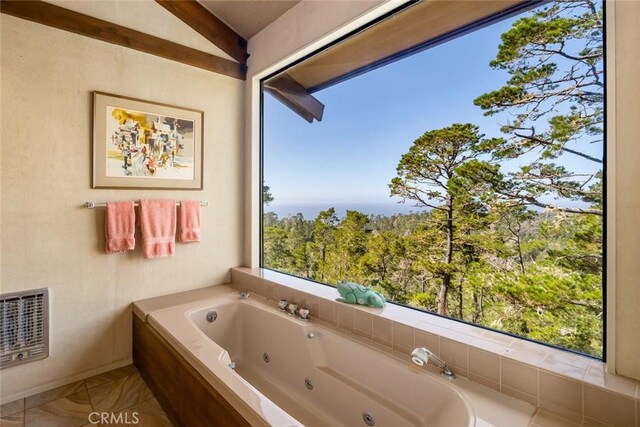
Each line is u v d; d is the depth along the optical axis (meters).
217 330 2.34
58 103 2.00
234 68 2.82
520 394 1.24
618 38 1.11
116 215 2.19
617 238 1.13
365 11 1.88
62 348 2.06
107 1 2.16
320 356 1.89
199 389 1.49
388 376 1.57
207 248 2.73
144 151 2.34
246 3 2.45
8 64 1.83
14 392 1.90
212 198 2.74
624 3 1.10
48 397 1.94
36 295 1.95
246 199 2.93
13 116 1.86
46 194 1.98
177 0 2.46
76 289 2.11
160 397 1.91
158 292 2.47
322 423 1.76
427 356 1.39
